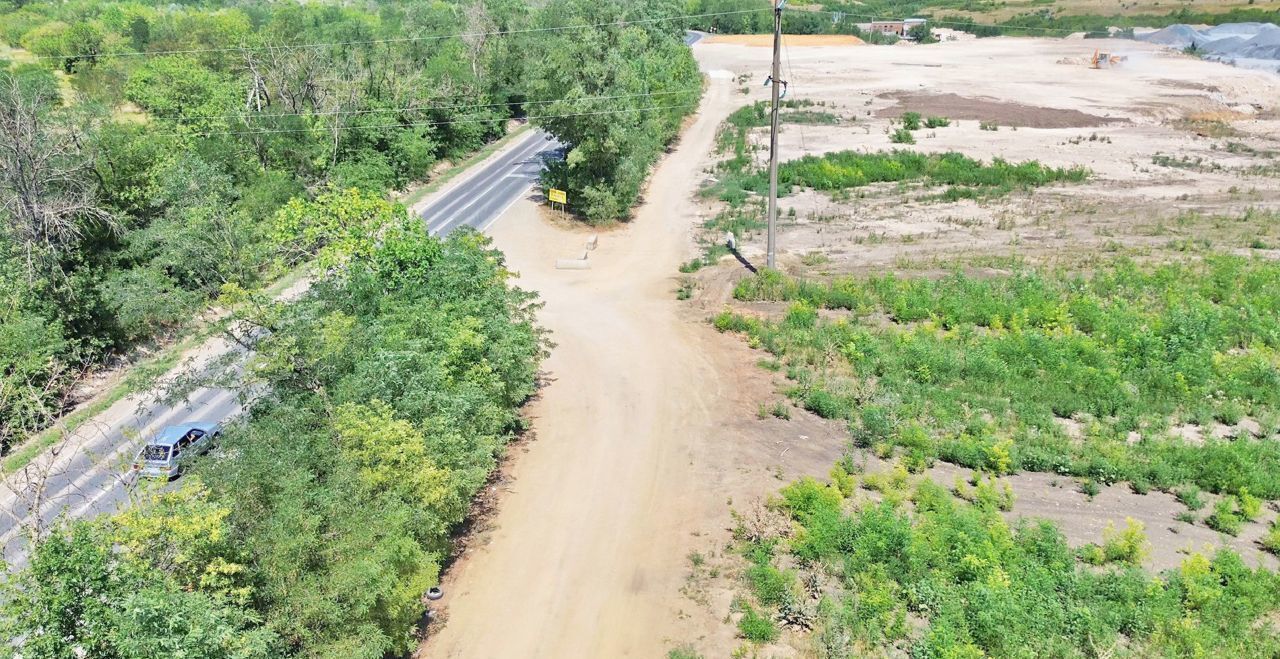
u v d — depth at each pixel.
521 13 85.12
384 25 105.38
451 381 22.61
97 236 38.69
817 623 17.59
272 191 46.56
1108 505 22.41
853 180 55.75
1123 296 35.69
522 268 43.16
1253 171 57.06
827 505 21.20
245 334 23.03
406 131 59.44
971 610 17.25
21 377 27.83
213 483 15.96
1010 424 26.50
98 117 43.34
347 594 15.02
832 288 37.78
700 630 17.98
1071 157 60.94
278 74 55.66
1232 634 16.91
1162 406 27.23
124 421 30.12
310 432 18.86
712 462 24.84
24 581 12.62
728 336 34.22
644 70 62.03
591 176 50.72
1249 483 22.86
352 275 26.36
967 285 36.31
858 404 28.02
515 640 17.98
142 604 12.04
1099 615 17.19
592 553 20.78
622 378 30.75
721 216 50.00
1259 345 30.94
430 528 17.97
